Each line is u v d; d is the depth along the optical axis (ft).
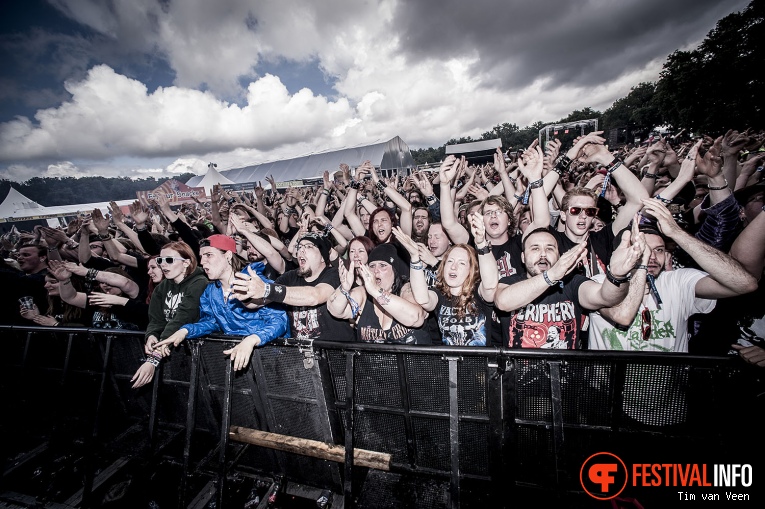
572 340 7.68
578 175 23.62
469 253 8.35
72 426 11.59
